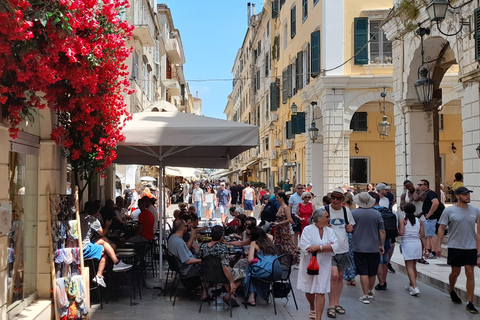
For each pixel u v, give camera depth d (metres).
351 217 7.43
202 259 7.29
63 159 7.18
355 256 8.07
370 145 24.41
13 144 5.75
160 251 8.96
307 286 6.49
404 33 13.74
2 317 4.93
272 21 35.31
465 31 10.40
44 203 6.56
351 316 7.18
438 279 9.18
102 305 7.58
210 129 8.01
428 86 11.29
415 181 13.48
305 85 24.50
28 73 4.10
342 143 20.42
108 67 5.59
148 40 23.81
